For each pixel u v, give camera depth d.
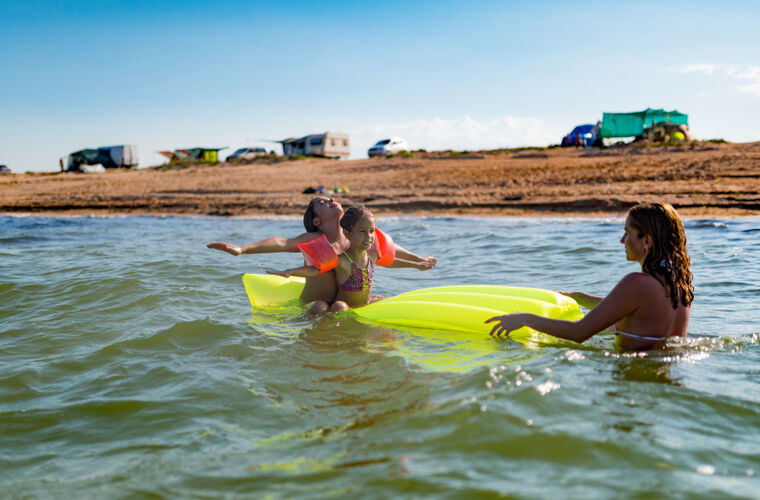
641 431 2.39
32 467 2.42
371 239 4.90
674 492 1.92
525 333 3.96
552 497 1.89
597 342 3.82
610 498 1.89
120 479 2.24
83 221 16.88
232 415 2.83
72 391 3.27
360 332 4.25
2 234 12.63
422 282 6.48
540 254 8.09
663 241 3.46
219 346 3.99
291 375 3.37
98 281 6.23
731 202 13.40
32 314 5.10
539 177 20.27
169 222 16.19
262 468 2.25
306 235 4.99
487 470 2.10
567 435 2.35
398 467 2.16
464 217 14.91
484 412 2.59
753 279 5.68
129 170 40.81
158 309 5.12
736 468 2.09
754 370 3.15
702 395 2.77
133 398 3.10
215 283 6.38
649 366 3.22
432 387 3.01
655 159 21.75
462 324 4.19
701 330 4.00
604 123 30.36
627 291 3.45
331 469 2.19
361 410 2.79
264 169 32.31
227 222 15.82
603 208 14.64
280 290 5.33
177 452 2.46
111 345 4.07
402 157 33.06
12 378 3.49
